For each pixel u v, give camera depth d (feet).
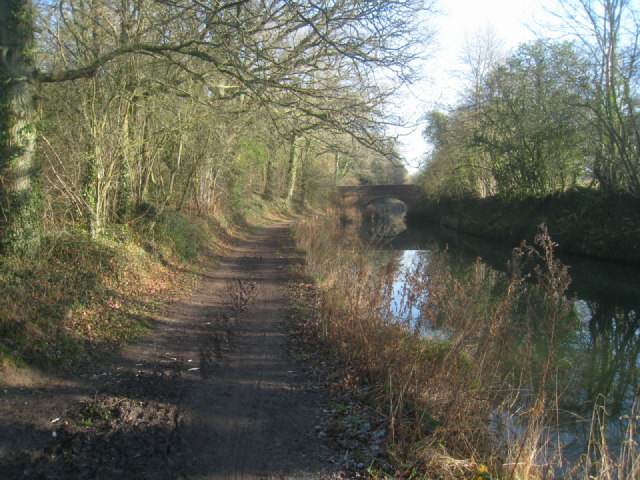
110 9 33.01
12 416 12.44
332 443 12.70
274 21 30.37
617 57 61.16
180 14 26.20
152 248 36.58
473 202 118.32
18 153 22.12
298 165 129.39
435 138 108.17
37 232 23.11
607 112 62.28
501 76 85.46
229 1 28.35
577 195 75.72
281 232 80.28
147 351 19.36
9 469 10.21
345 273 27.99
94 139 30.25
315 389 16.34
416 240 94.48
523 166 86.17
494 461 12.53
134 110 38.47
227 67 29.63
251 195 104.68
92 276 24.72
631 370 25.63
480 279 22.65
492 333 15.55
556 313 14.46
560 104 75.51
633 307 41.06
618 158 64.59
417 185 148.56
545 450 13.56
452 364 15.80
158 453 11.64
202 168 62.39
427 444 12.21
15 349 15.84
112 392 14.88
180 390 15.60
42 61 33.27
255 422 13.74
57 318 19.12
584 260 64.28
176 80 39.11
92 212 29.78
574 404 20.29
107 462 11.00
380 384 16.25
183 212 56.24
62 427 12.30
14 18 22.02
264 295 32.12
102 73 31.09
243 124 52.29
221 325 24.29
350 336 19.84
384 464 11.73
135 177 43.52
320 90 32.14
